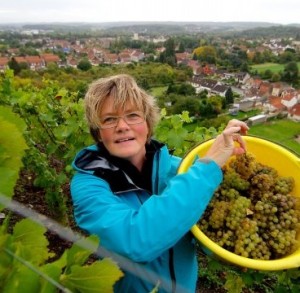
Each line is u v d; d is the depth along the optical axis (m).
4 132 0.69
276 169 2.04
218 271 4.18
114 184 1.68
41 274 0.64
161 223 1.37
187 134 4.09
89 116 1.78
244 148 1.86
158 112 1.97
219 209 1.79
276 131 42.34
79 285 0.71
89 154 1.79
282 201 1.81
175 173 2.01
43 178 4.56
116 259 1.01
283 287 2.43
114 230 1.40
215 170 1.51
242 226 1.73
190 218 1.41
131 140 1.73
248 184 1.90
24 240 0.75
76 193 1.63
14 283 0.62
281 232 1.75
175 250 1.81
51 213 4.65
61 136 4.49
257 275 2.04
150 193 1.80
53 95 6.48
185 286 1.85
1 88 5.30
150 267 1.71
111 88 1.71
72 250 0.75
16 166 0.70
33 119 5.23
